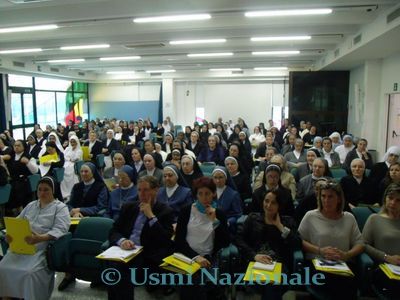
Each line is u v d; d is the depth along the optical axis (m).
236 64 11.49
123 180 3.67
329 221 2.60
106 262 2.58
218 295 2.61
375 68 7.94
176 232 2.67
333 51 8.21
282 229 2.60
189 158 4.52
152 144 6.37
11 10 5.22
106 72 14.16
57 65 11.73
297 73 10.67
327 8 4.64
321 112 10.68
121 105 15.53
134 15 4.91
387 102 7.68
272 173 3.31
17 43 7.79
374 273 2.39
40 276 2.67
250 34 6.45
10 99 10.90
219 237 2.64
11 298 2.68
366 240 2.62
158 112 15.12
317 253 2.51
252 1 4.52
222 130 10.65
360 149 5.52
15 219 2.66
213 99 14.55
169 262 2.35
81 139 10.63
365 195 4.08
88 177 3.88
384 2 4.39
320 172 3.93
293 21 5.43
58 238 2.79
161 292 3.03
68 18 5.05
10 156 5.90
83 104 15.34
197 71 13.68
